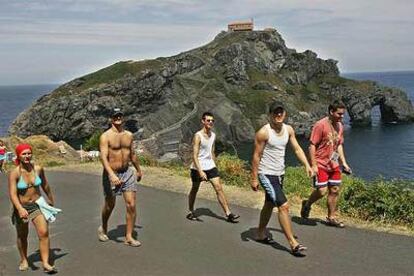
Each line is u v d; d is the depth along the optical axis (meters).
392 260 6.14
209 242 7.07
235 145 101.00
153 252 6.70
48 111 107.56
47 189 6.35
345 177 11.17
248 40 131.75
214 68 123.25
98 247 7.02
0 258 6.70
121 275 5.88
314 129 7.52
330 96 128.25
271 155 6.49
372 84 127.75
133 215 7.04
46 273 6.04
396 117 124.12
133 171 7.10
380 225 7.79
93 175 15.11
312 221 8.06
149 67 117.88
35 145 25.27
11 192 5.93
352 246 6.70
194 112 108.38
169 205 9.73
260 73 126.31
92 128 108.44
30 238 7.71
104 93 110.00
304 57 133.88
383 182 8.79
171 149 95.19
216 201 10.05
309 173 6.58
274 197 6.40
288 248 6.66
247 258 6.32
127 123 112.12
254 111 113.31
